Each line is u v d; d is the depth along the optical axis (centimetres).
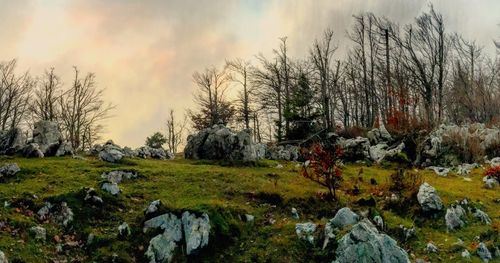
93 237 1487
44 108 5041
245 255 1474
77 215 1583
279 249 1486
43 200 1641
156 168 2186
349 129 4078
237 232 1575
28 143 2462
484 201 2028
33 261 1326
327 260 1439
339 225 1548
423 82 4675
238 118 5825
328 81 4909
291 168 2448
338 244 1448
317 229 1562
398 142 3147
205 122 5975
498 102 4869
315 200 1838
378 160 2909
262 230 1595
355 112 5656
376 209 1798
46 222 1545
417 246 1636
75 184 1825
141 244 1499
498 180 2355
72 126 4984
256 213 1711
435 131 3191
